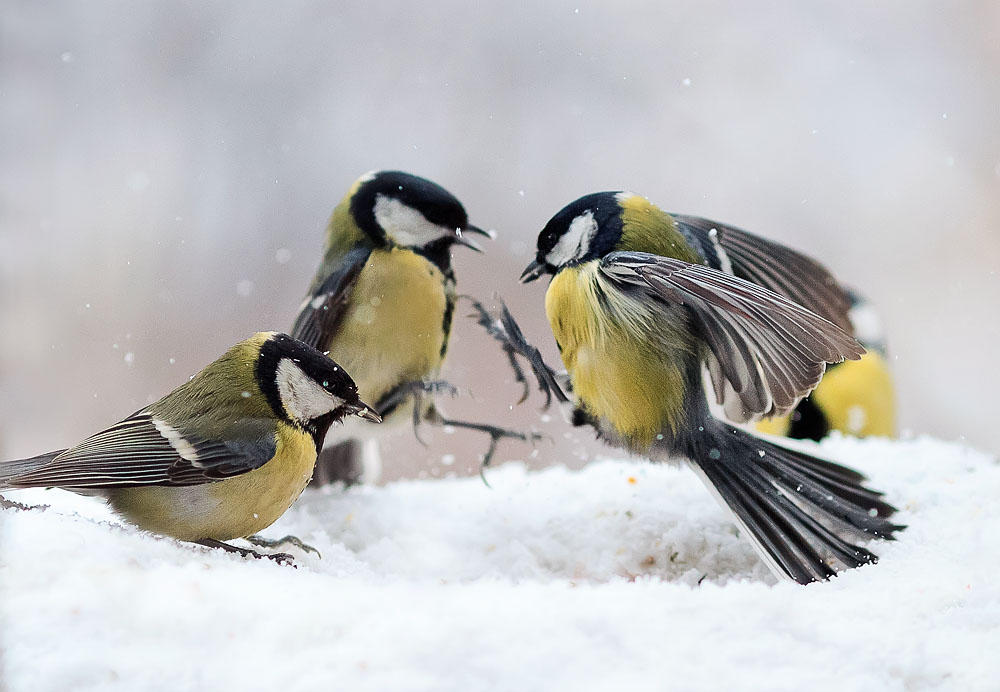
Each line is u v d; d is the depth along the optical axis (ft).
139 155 58.44
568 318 27.48
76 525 20.71
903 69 63.57
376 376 32.48
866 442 33.81
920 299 59.52
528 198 60.18
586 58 63.10
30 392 50.47
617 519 28.89
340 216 33.14
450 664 15.81
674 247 27.58
